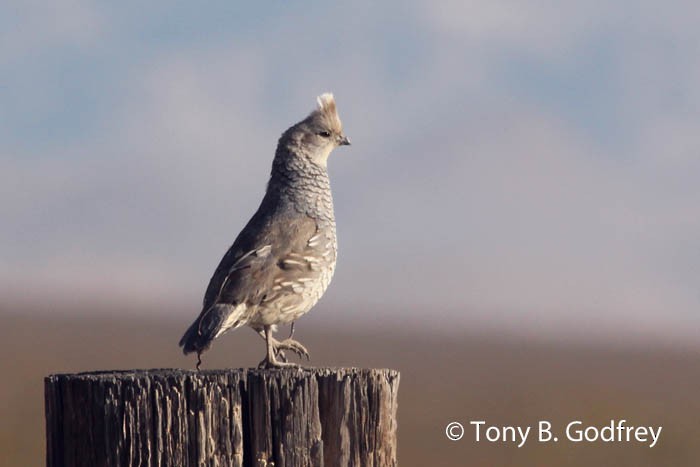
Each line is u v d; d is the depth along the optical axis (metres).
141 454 7.95
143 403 7.98
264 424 8.09
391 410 8.37
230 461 8.02
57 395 8.12
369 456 8.24
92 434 8.02
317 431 8.15
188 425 7.98
